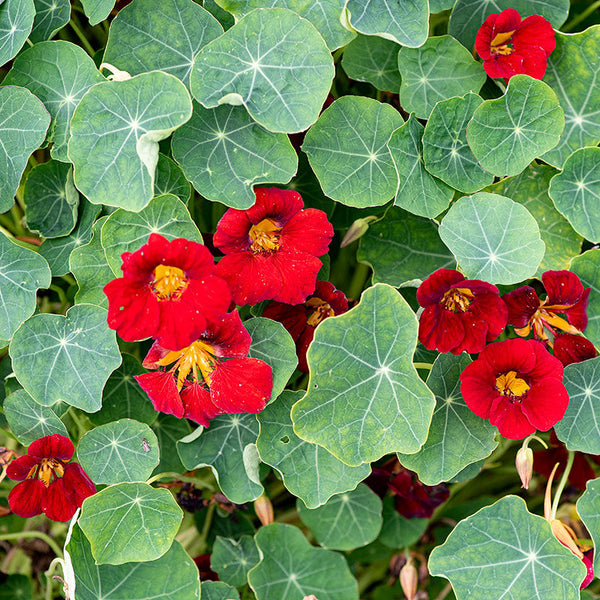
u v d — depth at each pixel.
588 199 0.73
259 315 0.73
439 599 0.84
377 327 0.69
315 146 0.72
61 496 0.73
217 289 0.67
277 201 0.69
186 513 0.84
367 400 0.70
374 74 0.74
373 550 0.85
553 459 0.77
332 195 0.72
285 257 0.70
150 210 0.70
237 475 0.74
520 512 0.72
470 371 0.69
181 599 0.73
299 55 0.69
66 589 0.72
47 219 0.74
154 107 0.69
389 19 0.71
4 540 0.87
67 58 0.71
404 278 0.74
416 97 0.73
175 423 0.77
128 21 0.71
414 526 0.83
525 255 0.70
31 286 0.72
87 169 0.69
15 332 0.72
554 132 0.72
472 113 0.72
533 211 0.74
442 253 0.75
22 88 0.71
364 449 0.70
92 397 0.71
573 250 0.73
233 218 0.69
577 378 0.72
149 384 0.69
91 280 0.71
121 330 0.66
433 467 0.72
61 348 0.72
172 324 0.67
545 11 0.74
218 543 0.80
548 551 0.72
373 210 0.76
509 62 0.72
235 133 0.70
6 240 0.72
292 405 0.72
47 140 0.71
